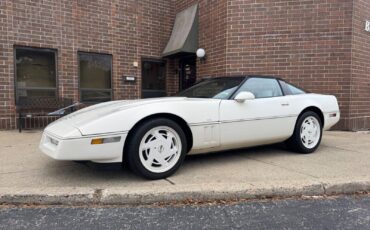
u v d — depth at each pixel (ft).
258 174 12.07
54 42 25.08
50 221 8.60
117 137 10.57
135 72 29.25
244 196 10.21
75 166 13.19
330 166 13.29
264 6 24.38
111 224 8.43
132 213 9.15
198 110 12.18
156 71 30.89
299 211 9.34
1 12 22.90
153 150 11.31
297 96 15.47
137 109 11.07
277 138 14.61
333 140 19.80
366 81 25.12
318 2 23.62
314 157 14.96
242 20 24.73
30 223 8.47
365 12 24.40
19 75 24.04
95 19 26.84
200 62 28.27
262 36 24.52
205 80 16.49
